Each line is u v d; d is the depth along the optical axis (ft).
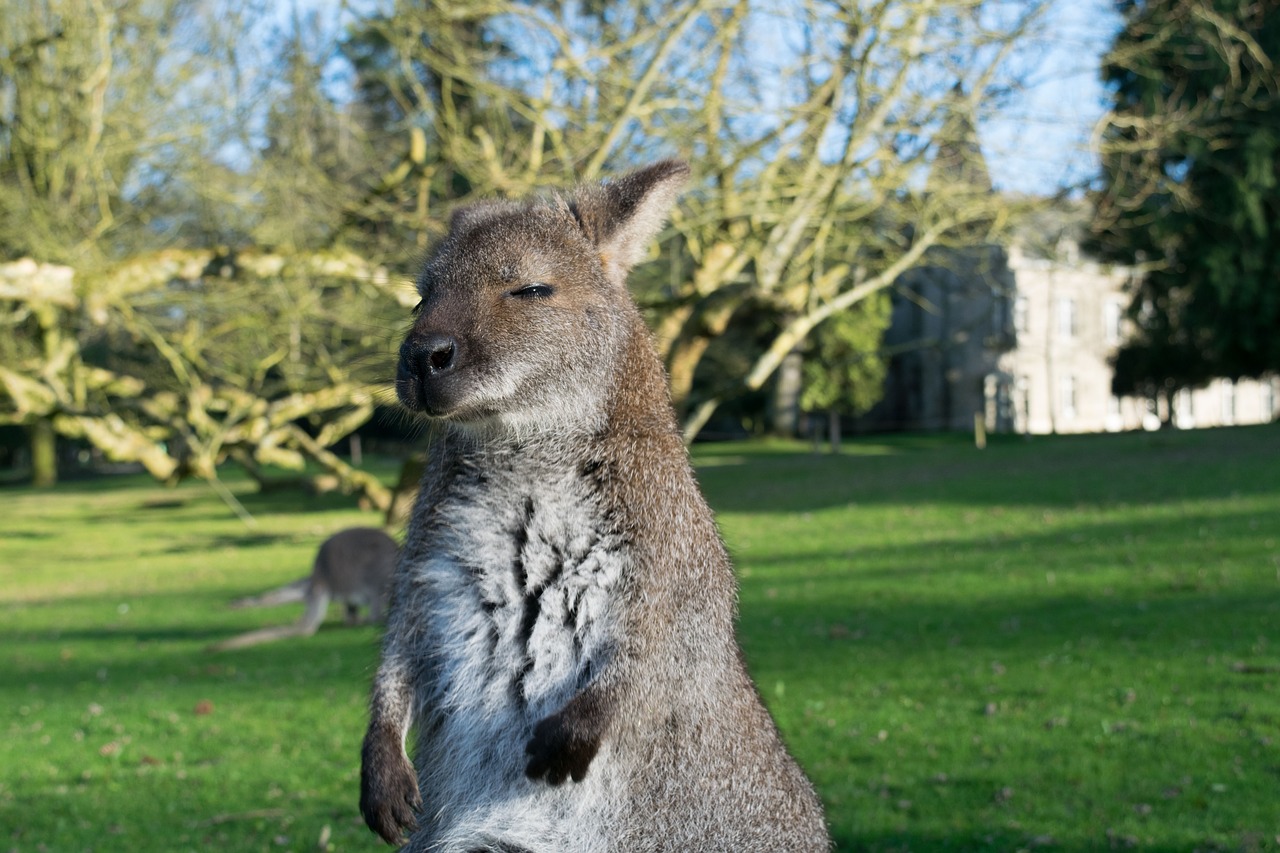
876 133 50.83
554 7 55.98
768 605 47.03
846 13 48.60
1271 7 92.12
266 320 69.10
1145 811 21.30
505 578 13.17
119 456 74.69
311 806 24.76
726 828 13.39
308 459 121.39
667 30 53.98
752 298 53.57
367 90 73.15
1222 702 28.09
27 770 28.14
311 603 48.83
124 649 47.34
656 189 14.85
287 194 61.77
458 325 13.19
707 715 13.26
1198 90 84.58
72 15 63.10
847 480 96.84
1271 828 20.13
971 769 24.47
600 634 12.84
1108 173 62.64
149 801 25.32
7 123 65.72
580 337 13.51
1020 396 168.66
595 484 13.14
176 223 70.85
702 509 13.83
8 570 78.18
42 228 59.36
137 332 68.54
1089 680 31.04
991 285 67.36
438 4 52.65
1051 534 60.49
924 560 56.24
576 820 12.80
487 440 13.42
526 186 51.72
